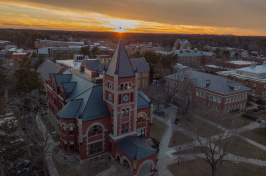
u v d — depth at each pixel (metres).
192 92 71.25
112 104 40.69
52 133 52.12
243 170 41.47
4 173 33.22
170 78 84.31
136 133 44.06
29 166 39.59
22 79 50.09
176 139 52.06
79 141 39.12
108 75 40.81
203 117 51.44
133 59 92.38
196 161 43.56
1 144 30.45
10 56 168.38
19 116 44.47
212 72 121.19
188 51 157.38
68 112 40.81
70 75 58.53
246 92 71.19
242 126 60.25
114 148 41.16
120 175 37.75
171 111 72.25
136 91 42.19
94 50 149.25
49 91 63.56
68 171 38.91
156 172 38.97
